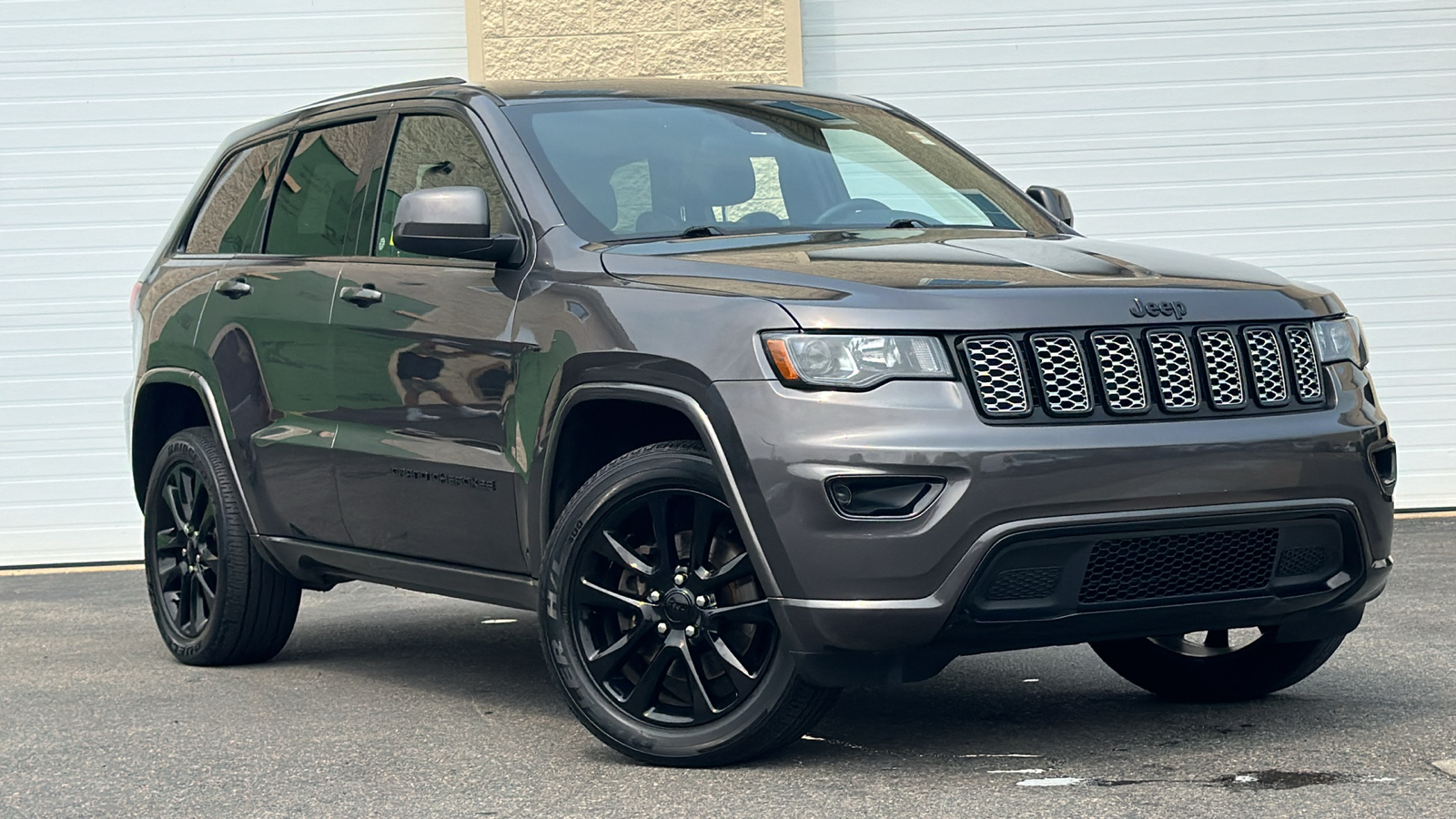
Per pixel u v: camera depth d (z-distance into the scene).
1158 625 3.82
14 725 4.86
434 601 7.61
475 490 4.50
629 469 3.99
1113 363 3.75
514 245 4.45
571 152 4.72
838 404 3.63
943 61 10.09
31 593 8.52
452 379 4.57
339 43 10.09
